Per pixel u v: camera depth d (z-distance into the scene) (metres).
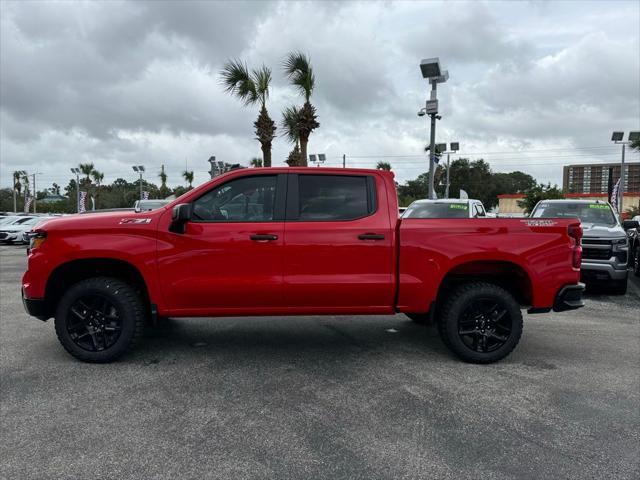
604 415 3.67
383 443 3.23
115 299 4.65
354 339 5.71
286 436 3.32
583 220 9.91
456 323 4.77
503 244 4.71
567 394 4.07
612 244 8.68
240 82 15.89
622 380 4.41
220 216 4.73
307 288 4.64
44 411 3.69
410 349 5.32
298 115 15.95
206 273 4.62
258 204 4.76
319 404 3.85
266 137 16.34
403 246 4.70
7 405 3.80
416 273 4.72
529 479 2.82
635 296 8.88
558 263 4.77
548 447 3.19
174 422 3.52
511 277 5.10
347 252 4.67
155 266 4.60
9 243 25.19
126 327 4.70
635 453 3.12
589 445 3.22
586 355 5.15
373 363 4.85
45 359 4.89
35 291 4.63
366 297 4.73
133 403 3.84
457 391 4.12
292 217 4.72
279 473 2.87
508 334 4.79
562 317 7.04
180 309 4.68
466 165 61.72
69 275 5.01
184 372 4.55
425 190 62.88
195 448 3.15
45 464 2.95
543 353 5.21
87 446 3.17
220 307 4.70
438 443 3.23
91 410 3.71
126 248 4.57
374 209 4.78
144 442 3.22
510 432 3.39
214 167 18.31
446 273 4.76
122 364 4.76
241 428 3.43
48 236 4.61
